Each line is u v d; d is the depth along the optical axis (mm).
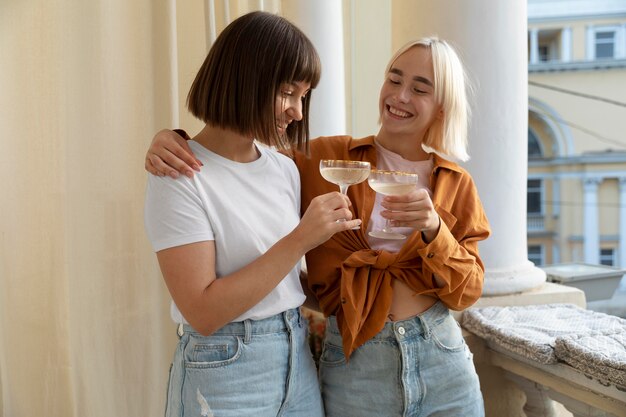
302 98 1318
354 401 1439
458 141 1620
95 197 2012
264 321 1223
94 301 2023
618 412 1615
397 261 1441
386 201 1323
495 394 2270
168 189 1152
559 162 24391
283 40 1166
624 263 24422
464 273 1418
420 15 2270
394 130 1575
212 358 1177
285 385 1246
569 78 23375
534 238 25422
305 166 1547
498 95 2254
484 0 2211
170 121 2113
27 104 2064
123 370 2084
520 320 2139
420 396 1417
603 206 24297
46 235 2100
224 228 1195
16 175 2074
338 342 1478
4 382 2109
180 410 1197
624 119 23234
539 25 23344
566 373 1776
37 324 2111
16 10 2041
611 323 2020
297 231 1166
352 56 3555
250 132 1183
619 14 22688
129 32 2055
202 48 2262
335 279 1485
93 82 1997
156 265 2133
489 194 2293
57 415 2133
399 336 1418
